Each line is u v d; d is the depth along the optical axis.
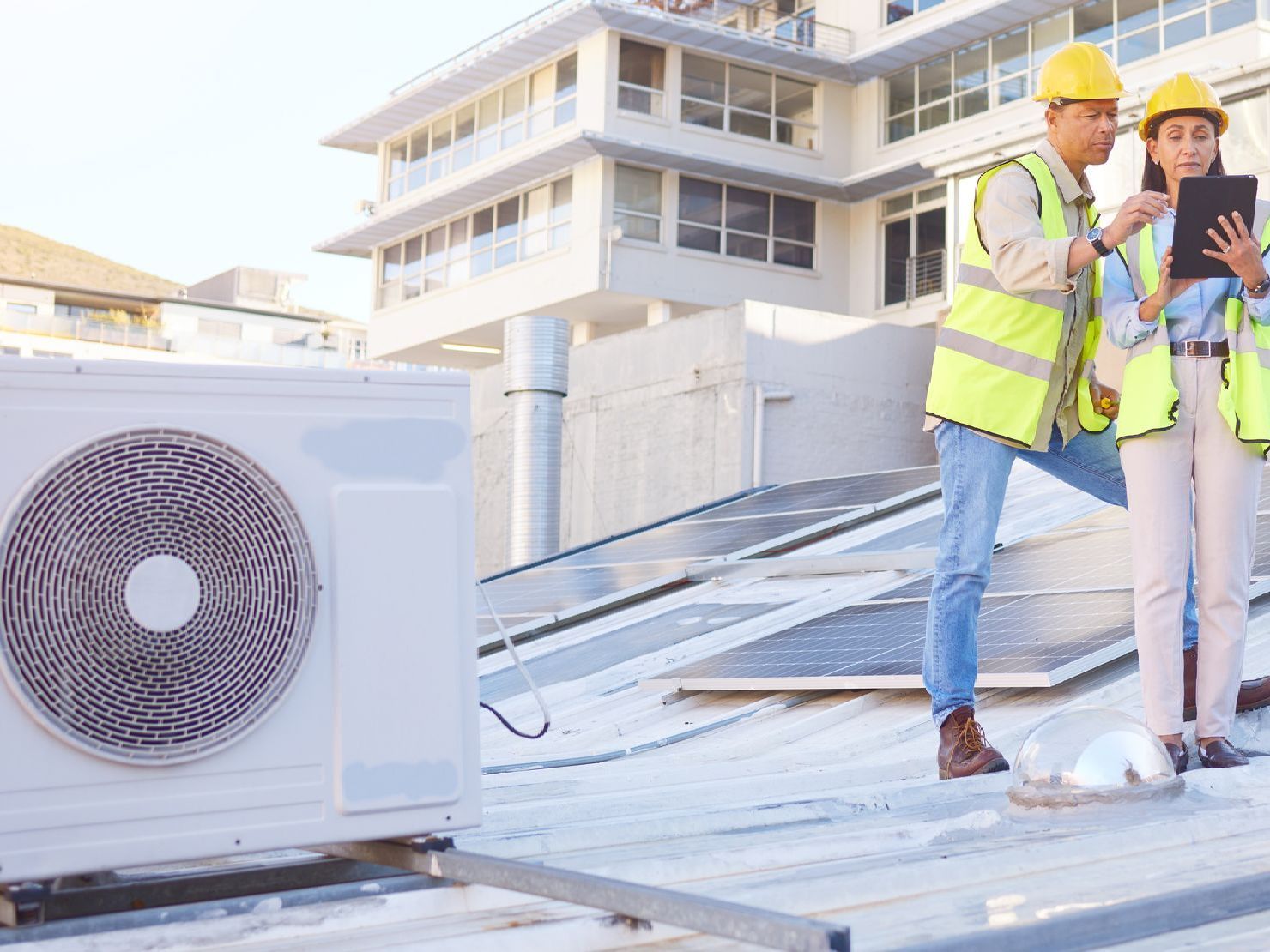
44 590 1.89
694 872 2.31
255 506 2.02
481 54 32.06
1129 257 3.71
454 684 2.10
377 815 2.03
